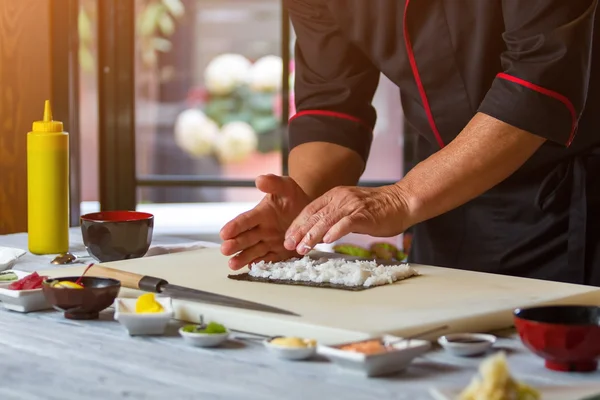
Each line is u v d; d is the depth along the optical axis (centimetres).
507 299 129
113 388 96
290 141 206
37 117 296
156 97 496
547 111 153
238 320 121
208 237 415
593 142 186
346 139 199
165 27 491
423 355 109
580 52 154
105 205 351
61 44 298
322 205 157
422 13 186
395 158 395
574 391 92
